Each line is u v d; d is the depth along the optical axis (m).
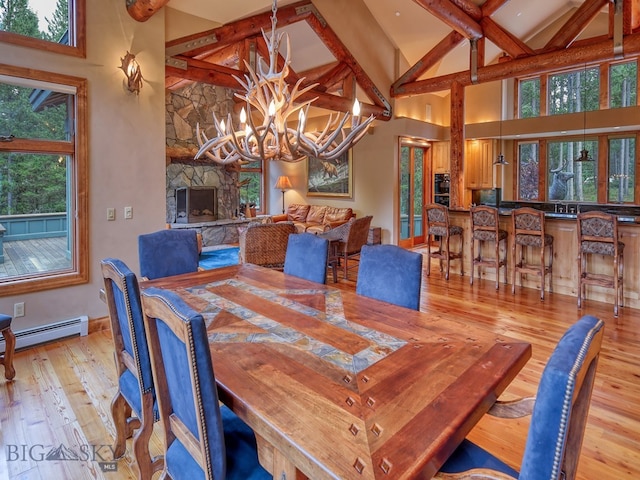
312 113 8.73
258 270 3.19
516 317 4.20
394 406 1.24
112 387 2.78
